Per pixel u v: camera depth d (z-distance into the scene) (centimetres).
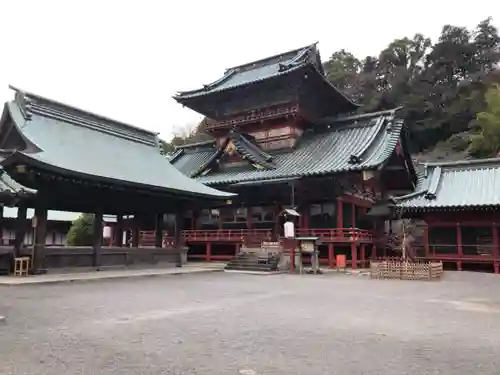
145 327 929
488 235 3059
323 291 1662
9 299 1336
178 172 2994
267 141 4106
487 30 7206
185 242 3619
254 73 4594
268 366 644
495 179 3194
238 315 1096
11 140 2319
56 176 1978
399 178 4034
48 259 2131
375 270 2334
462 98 6494
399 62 7762
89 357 685
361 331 913
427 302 1382
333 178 3206
